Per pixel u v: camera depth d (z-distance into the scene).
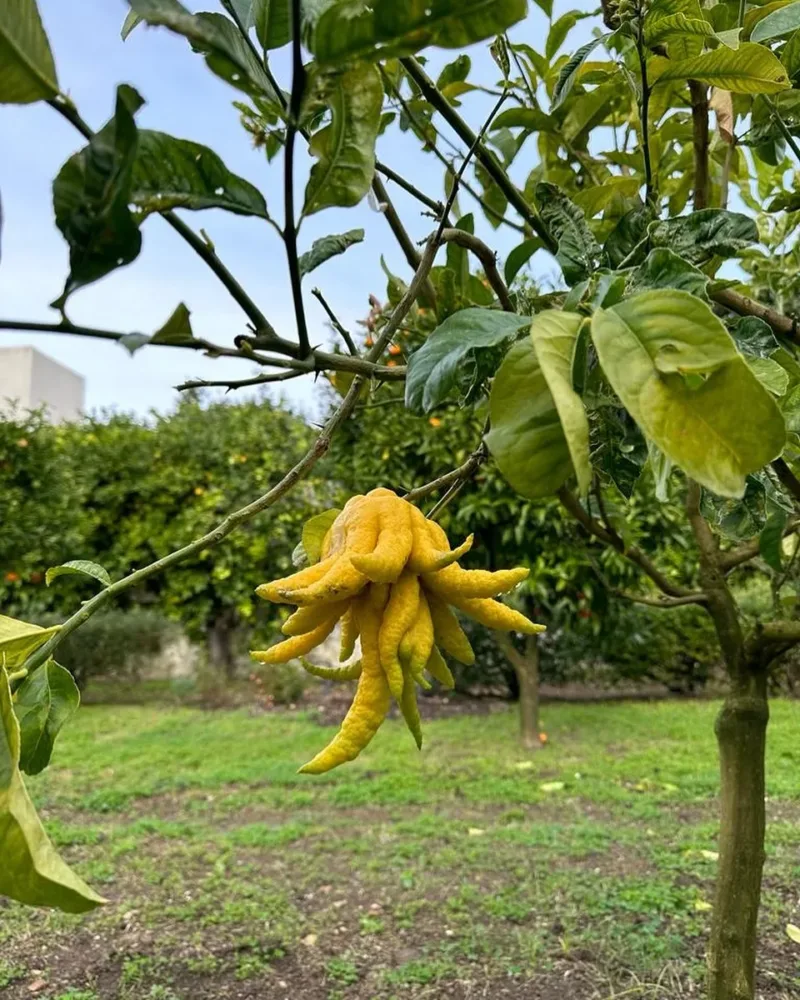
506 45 1.48
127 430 9.97
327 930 3.62
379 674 1.00
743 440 0.73
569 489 2.17
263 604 9.04
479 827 4.72
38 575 8.48
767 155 2.03
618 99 2.23
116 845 4.50
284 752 6.54
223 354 0.95
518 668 6.61
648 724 7.30
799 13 1.44
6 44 0.69
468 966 3.28
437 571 1.02
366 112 0.94
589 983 3.12
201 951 3.46
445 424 5.84
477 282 1.91
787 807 4.97
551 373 0.72
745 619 4.38
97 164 0.69
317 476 8.32
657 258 0.95
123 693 9.66
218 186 0.90
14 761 0.78
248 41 0.92
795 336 1.48
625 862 4.15
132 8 0.71
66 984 3.27
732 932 2.33
